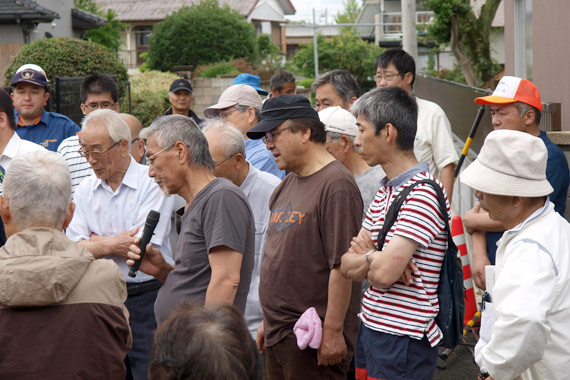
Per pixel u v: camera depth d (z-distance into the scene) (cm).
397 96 329
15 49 2103
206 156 375
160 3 5153
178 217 408
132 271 390
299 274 359
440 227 312
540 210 284
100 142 424
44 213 286
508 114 450
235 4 5459
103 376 276
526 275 264
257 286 436
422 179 315
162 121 372
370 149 330
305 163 365
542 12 838
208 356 169
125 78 1655
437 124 559
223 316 177
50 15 2134
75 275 272
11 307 269
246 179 438
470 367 522
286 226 363
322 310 360
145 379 429
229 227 355
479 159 297
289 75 825
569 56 721
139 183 441
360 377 409
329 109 437
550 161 436
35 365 267
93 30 3111
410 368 313
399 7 4369
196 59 3331
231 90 568
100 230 439
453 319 319
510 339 261
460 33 1966
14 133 520
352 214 349
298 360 361
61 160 298
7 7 2091
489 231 454
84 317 274
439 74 2481
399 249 305
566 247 276
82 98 659
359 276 320
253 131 365
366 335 328
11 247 275
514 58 1062
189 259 365
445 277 316
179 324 176
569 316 269
